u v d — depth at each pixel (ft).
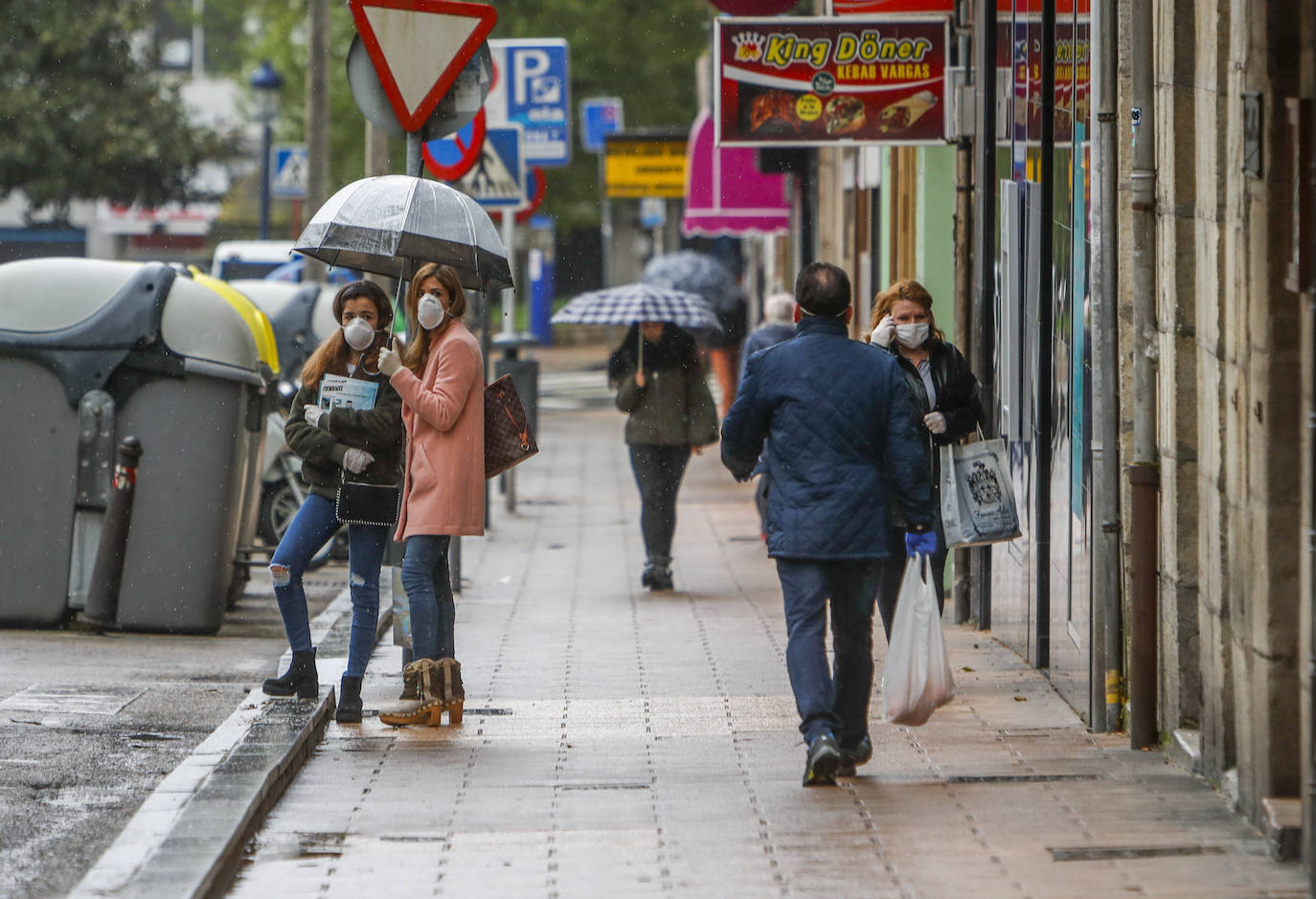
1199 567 75.56
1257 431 64.64
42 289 123.75
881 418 75.46
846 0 131.23
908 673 77.82
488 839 68.23
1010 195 108.88
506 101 187.73
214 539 124.26
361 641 90.43
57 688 101.55
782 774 78.84
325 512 90.33
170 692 101.60
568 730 89.25
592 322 145.48
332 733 88.12
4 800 75.82
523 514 207.00
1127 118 82.69
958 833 67.77
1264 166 62.75
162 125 390.83
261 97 344.69
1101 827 68.08
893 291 90.63
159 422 123.65
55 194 385.09
